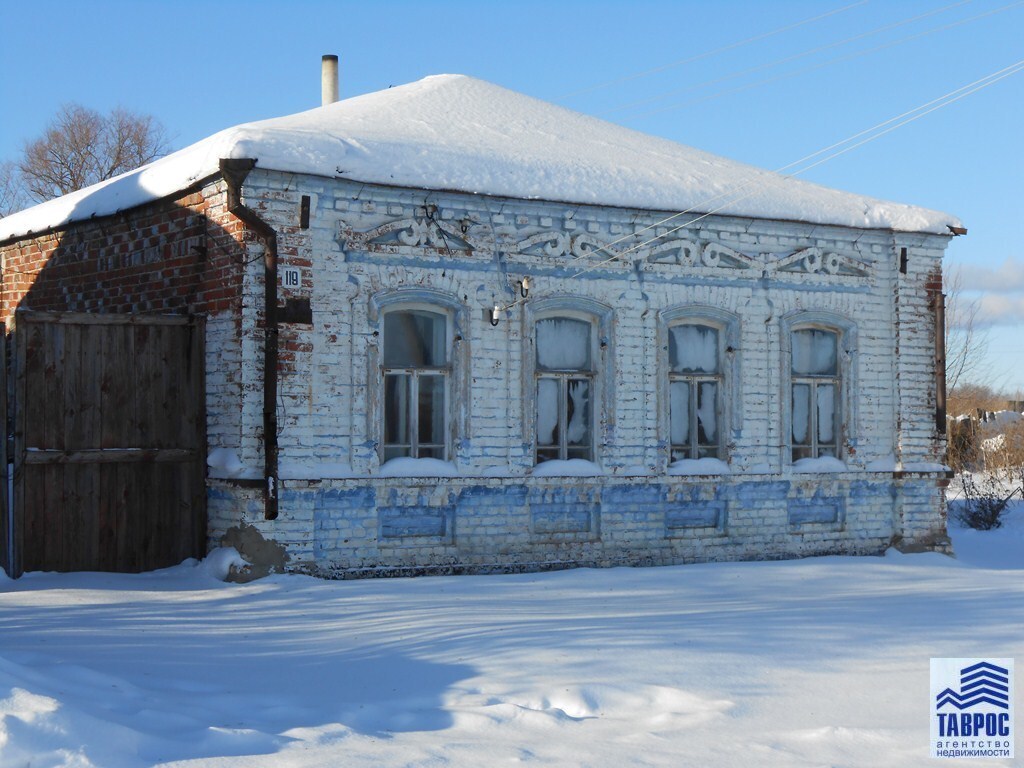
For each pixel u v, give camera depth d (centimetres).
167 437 1298
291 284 1278
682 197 1509
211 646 897
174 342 1307
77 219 1559
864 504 1634
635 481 1470
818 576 1398
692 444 1537
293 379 1276
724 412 1548
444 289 1368
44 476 1236
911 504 1655
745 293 1554
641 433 1481
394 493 1329
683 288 1514
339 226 1309
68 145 4353
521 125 1628
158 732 632
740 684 771
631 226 1486
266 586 1202
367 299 1324
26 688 625
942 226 1667
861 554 1627
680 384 1535
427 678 789
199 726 652
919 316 1666
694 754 616
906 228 1644
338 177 1297
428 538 1356
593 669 800
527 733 662
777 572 1414
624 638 902
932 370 1675
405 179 1334
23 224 1722
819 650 876
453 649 870
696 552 1513
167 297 1394
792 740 645
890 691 760
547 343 1453
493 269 1398
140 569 1280
